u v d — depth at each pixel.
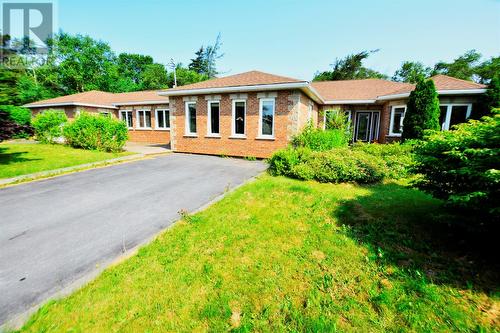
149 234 4.15
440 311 2.38
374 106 17.41
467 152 3.25
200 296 2.61
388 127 14.82
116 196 6.15
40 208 5.33
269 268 3.10
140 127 20.91
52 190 6.65
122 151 13.67
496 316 2.31
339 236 3.88
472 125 3.68
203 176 8.31
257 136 12.02
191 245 3.65
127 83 44.62
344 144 12.79
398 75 42.28
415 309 2.40
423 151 4.01
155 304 2.49
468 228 3.21
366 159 7.86
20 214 4.99
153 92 23.19
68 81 38.91
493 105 10.81
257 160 11.81
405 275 2.89
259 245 3.64
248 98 12.00
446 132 3.91
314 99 14.44
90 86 39.25
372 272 3.00
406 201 5.45
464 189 3.47
